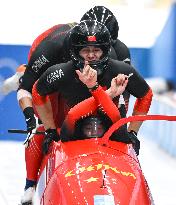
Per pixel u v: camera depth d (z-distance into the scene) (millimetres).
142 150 35062
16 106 36125
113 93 15984
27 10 45281
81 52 16422
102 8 21688
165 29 42125
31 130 18375
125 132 16250
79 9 47031
